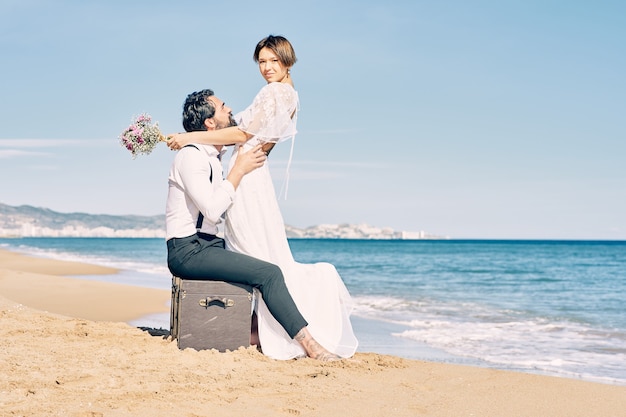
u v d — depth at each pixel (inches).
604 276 1152.8
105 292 458.0
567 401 141.3
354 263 1728.6
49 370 136.5
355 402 129.2
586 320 421.1
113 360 147.5
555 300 611.8
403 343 290.0
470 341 299.7
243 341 163.0
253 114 166.9
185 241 161.9
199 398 123.3
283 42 173.5
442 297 613.6
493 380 159.5
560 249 3791.8
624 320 418.9
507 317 427.5
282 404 124.0
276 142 171.0
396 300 563.8
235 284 163.3
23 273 583.2
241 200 168.1
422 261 1884.8
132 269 948.6
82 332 185.2
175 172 163.2
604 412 133.3
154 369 141.3
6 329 188.5
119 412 111.9
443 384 152.0
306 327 167.2
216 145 167.2
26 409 109.3
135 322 319.6
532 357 259.3
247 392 130.3
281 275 164.7
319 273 175.3
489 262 1862.7
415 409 127.3
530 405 136.2
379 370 161.9
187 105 169.3
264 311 168.6
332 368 157.4
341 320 174.2
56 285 493.7
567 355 266.4
